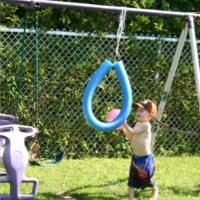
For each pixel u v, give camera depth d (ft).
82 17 18.80
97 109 19.24
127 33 19.33
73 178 15.58
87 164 18.06
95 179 15.55
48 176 15.67
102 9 12.85
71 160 18.71
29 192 13.32
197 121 21.17
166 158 19.97
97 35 18.70
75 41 18.62
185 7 20.35
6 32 18.15
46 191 13.70
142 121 12.87
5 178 10.81
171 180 15.69
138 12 13.14
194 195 13.75
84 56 18.85
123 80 12.02
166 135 20.79
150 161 12.73
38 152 18.85
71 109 19.06
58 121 18.93
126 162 18.84
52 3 12.62
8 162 10.80
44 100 18.49
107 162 18.63
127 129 12.54
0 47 17.66
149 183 12.86
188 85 20.67
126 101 12.00
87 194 13.50
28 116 18.42
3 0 12.32
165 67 20.11
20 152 10.97
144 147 12.65
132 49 19.26
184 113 20.93
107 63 12.07
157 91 20.15
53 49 18.49
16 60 17.85
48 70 18.62
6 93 17.94
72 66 18.71
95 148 19.83
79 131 19.34
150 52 19.77
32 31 17.85
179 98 20.61
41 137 18.78
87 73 18.95
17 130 11.51
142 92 20.03
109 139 19.76
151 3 19.57
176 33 20.62
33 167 17.03
